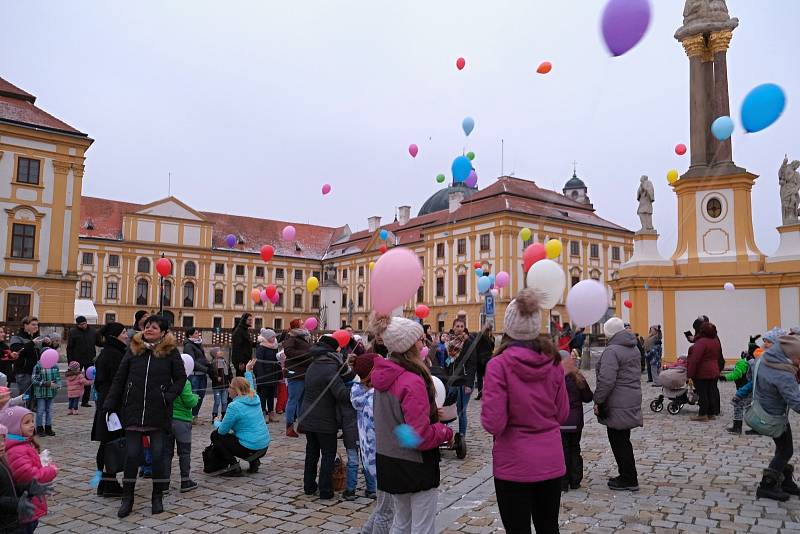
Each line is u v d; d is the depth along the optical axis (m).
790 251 19.88
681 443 8.81
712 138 21.80
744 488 6.33
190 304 63.66
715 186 21.20
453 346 9.73
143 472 7.10
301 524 5.45
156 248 61.94
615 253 53.41
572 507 5.70
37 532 5.26
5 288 32.25
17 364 10.24
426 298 54.72
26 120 33.38
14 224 32.78
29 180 33.28
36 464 4.36
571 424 6.26
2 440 4.00
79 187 34.97
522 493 3.48
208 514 5.75
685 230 21.75
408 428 3.70
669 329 21.11
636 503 5.82
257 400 7.44
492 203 48.88
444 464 7.78
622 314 22.70
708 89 22.05
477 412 12.77
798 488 6.07
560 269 5.57
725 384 17.59
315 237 75.31
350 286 65.94
